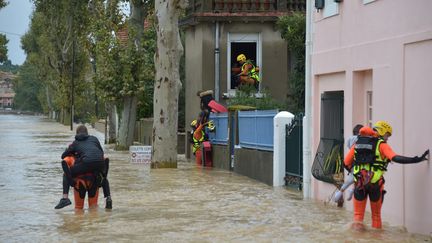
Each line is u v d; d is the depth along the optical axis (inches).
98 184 541.3
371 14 491.5
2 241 418.6
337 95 569.9
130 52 1359.5
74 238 425.1
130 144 1380.4
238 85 1053.8
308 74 603.8
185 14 1112.2
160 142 929.5
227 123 904.3
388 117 464.4
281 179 694.5
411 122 433.7
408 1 437.4
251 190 666.8
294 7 1053.2
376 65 483.2
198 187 693.9
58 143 1563.7
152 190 667.4
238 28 1055.0
